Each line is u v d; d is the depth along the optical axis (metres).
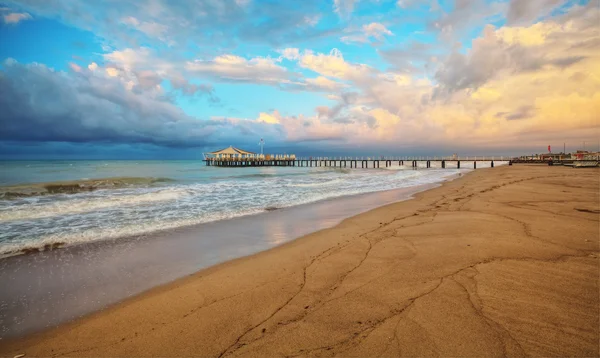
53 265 5.54
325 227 8.30
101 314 3.75
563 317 3.08
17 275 5.07
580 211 8.62
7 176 25.80
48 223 8.73
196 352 2.86
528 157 68.00
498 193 12.95
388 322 3.12
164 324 3.42
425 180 24.62
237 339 3.02
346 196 14.68
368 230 7.45
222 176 30.94
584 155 51.75
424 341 2.77
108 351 2.98
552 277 4.07
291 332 3.07
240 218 9.63
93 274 5.12
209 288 4.36
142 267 5.43
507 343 2.68
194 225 8.68
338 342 2.84
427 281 4.09
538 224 7.04
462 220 7.73
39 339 3.26
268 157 80.19
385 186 19.59
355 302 3.62
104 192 14.76
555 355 2.50
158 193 14.45
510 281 3.97
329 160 80.69
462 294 3.65
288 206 11.84
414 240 6.16
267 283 4.43
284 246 6.53
